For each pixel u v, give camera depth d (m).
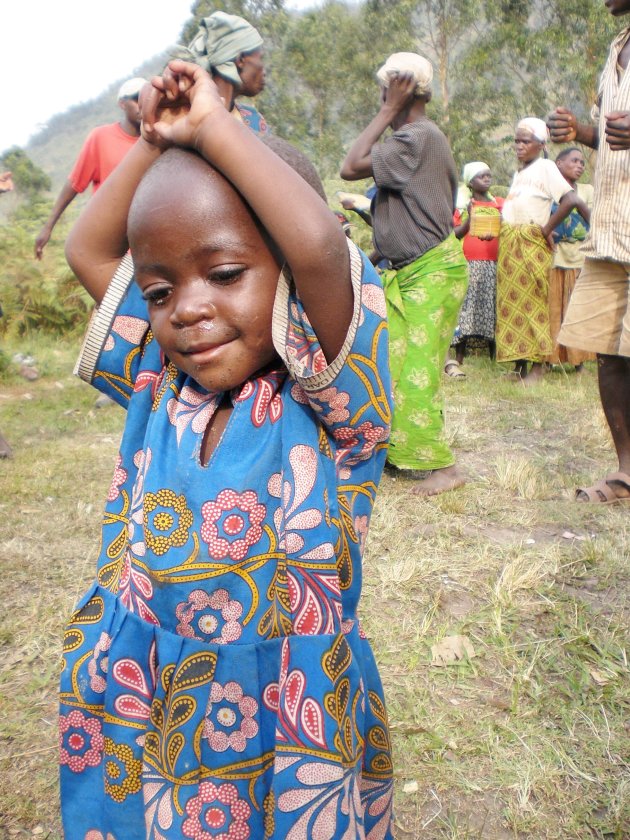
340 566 1.42
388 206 4.31
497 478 4.63
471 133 22.03
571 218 7.76
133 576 1.41
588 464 4.99
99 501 4.39
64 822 1.49
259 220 1.26
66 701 1.48
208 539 1.33
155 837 1.36
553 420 5.98
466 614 3.13
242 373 1.31
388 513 4.07
